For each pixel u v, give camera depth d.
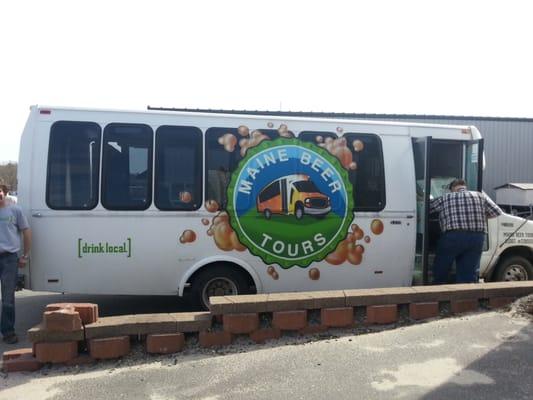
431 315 5.13
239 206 6.12
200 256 6.04
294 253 6.29
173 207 5.98
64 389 3.73
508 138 21.41
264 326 4.70
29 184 5.70
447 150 7.09
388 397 3.51
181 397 3.56
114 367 4.17
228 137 6.12
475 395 3.52
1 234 5.27
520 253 7.50
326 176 6.39
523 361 4.04
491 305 5.41
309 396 3.54
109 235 5.84
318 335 4.75
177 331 4.45
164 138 5.98
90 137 5.84
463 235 6.46
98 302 7.44
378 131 6.62
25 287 5.71
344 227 6.44
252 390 3.64
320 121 6.41
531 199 18.69
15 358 4.19
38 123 5.75
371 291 5.13
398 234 6.64
